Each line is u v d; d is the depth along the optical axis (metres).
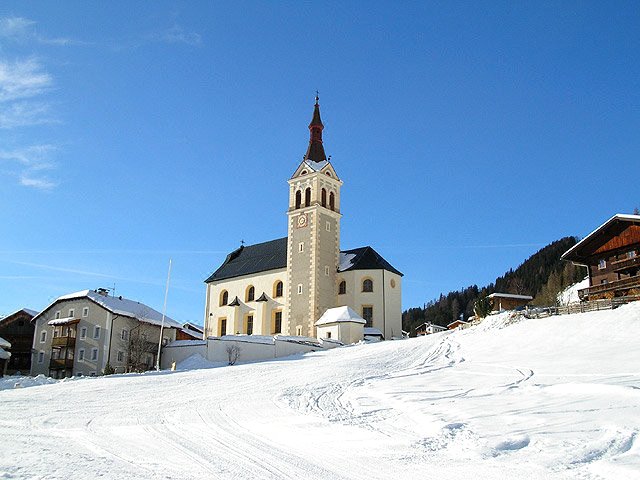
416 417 21.70
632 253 56.72
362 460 15.20
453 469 13.81
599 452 14.20
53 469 14.75
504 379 30.55
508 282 174.00
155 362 69.12
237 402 28.72
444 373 36.12
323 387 32.94
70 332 70.62
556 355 37.75
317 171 84.38
